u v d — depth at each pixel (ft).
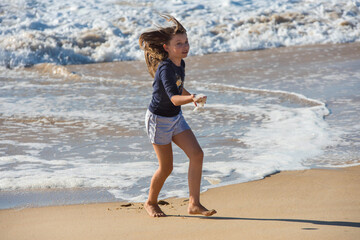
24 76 89.86
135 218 27.17
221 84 78.38
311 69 88.99
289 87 74.08
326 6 157.69
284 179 35.27
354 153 42.42
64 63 108.06
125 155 43.52
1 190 33.53
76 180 35.65
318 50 115.44
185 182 35.88
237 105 63.57
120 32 126.21
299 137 47.98
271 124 53.67
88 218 27.37
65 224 26.14
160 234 23.47
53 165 40.40
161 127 27.12
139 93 73.61
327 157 41.45
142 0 150.71
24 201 31.24
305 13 150.82
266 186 33.63
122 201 31.58
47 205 30.48
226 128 52.42
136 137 49.78
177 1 151.64
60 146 46.55
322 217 25.39
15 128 53.11
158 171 28.17
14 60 102.06
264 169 37.88
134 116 58.59
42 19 130.93
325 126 52.01
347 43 128.57
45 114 59.16
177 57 27.37
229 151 43.91
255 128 52.16
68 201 31.40
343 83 75.10
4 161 41.50
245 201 30.19
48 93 72.84
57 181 35.37
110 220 26.78
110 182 35.65
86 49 115.75
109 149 45.52
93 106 63.93
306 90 71.31
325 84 75.05
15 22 126.62
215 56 113.19
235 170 38.04
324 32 138.00
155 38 27.04
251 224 24.56
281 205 28.73
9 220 27.22
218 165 39.55
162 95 26.61
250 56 110.93
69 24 127.95
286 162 40.06
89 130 52.37
